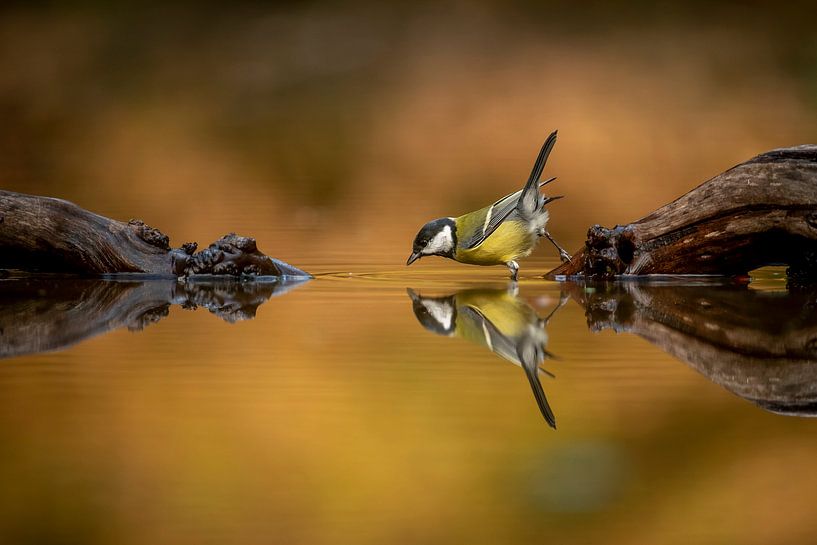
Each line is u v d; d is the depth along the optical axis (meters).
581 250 12.32
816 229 10.76
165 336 8.55
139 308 9.96
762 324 8.89
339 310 9.89
